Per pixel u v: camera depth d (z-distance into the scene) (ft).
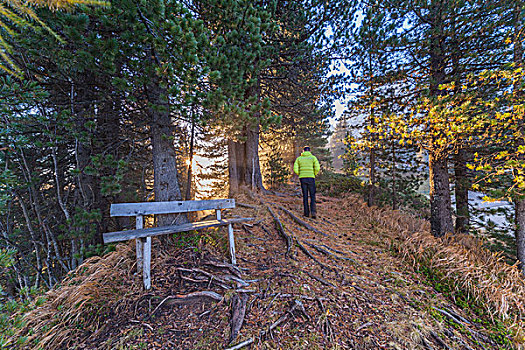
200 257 10.66
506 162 10.12
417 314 8.80
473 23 13.17
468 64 13.75
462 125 11.02
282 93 25.73
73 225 12.05
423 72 16.76
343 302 8.86
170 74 8.45
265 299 8.51
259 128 24.38
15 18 2.83
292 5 18.70
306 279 10.10
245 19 11.28
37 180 13.70
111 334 6.84
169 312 7.75
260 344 6.64
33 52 8.13
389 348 6.98
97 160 9.95
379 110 19.07
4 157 13.65
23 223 19.04
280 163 36.24
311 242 14.16
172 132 14.29
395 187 25.79
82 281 8.80
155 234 8.92
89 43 7.94
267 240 14.01
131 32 8.26
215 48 10.43
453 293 10.59
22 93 9.00
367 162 24.47
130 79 9.21
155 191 12.62
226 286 8.93
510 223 17.52
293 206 22.49
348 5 18.57
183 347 6.48
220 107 10.27
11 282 15.51
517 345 7.79
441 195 16.17
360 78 20.72
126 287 8.57
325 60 21.06
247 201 21.84
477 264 12.32
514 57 12.10
